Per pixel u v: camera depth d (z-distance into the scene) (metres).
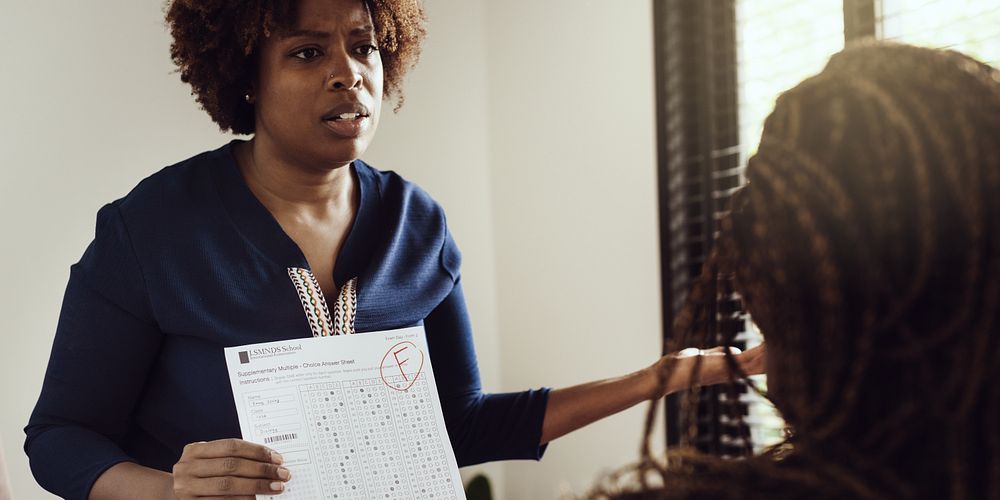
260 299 1.31
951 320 0.49
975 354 0.49
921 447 0.51
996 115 0.51
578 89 2.88
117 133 2.39
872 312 0.50
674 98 2.66
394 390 1.24
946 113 0.51
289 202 1.37
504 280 3.10
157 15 2.46
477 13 3.12
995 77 0.54
